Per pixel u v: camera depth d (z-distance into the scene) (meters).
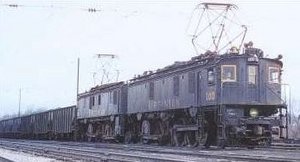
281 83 26.62
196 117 27.73
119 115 39.66
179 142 29.92
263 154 20.36
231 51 26.91
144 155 21.14
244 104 25.69
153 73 34.41
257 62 26.08
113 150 26.91
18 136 73.25
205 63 27.05
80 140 50.47
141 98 36.16
